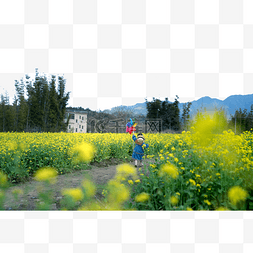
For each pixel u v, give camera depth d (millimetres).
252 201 2500
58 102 43125
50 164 5883
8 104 36094
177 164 3107
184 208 2328
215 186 2637
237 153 3557
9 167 4629
